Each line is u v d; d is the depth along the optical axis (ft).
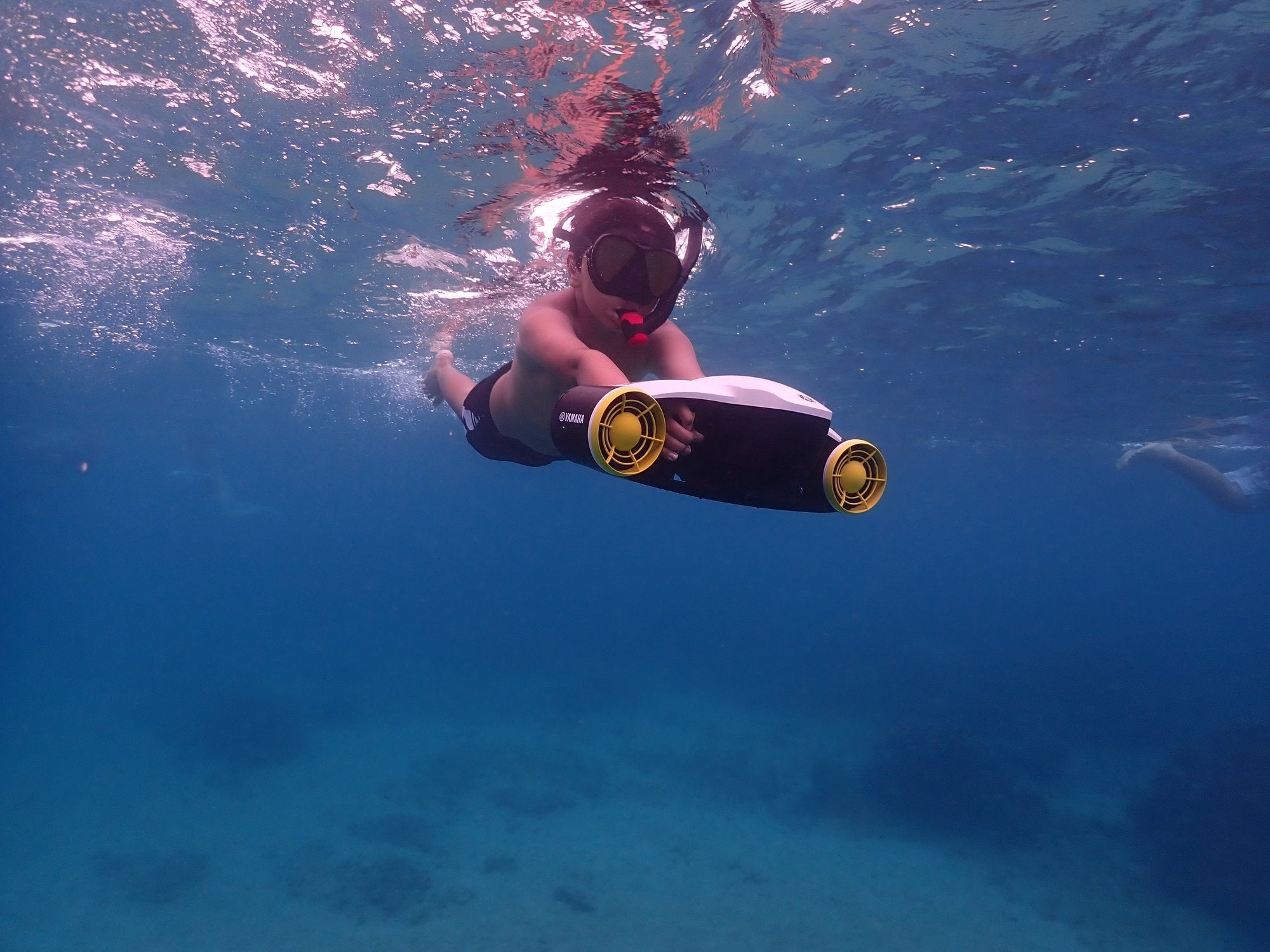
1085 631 246.68
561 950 43.27
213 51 20.49
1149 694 125.59
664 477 5.14
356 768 76.89
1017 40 19.70
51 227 37.73
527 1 16.78
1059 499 193.47
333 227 33.45
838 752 86.53
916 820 64.13
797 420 4.84
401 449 166.20
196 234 36.81
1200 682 151.12
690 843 59.06
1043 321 45.78
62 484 204.13
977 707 103.24
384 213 30.55
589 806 66.64
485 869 53.26
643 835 60.29
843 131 24.16
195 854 55.21
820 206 30.55
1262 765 66.44
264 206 32.09
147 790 70.44
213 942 43.88
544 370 7.69
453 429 119.14
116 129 25.84
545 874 52.80
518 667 147.95
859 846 59.67
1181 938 47.73
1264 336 45.47
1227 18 18.78
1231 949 46.50
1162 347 49.47
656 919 47.06
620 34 17.69
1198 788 66.13
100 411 109.81
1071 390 65.41
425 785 70.95
